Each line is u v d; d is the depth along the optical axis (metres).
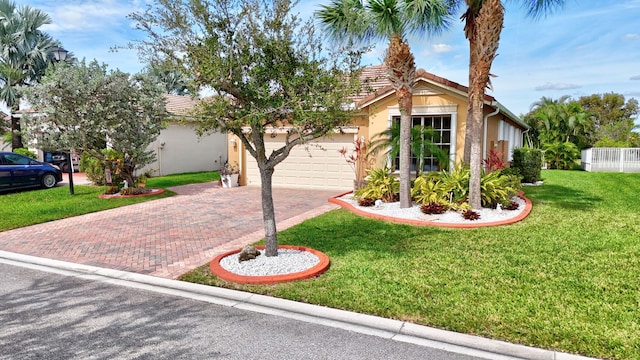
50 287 5.77
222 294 5.37
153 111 14.12
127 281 6.01
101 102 13.12
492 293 5.09
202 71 5.43
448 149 12.70
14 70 22.39
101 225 9.66
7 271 6.52
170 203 12.61
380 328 4.39
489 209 10.09
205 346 4.03
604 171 23.22
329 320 4.61
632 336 3.97
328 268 6.12
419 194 11.11
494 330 4.17
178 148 22.38
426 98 12.73
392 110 13.18
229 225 9.49
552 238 7.64
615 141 30.06
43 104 12.80
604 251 6.80
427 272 5.89
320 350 3.94
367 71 14.35
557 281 5.47
